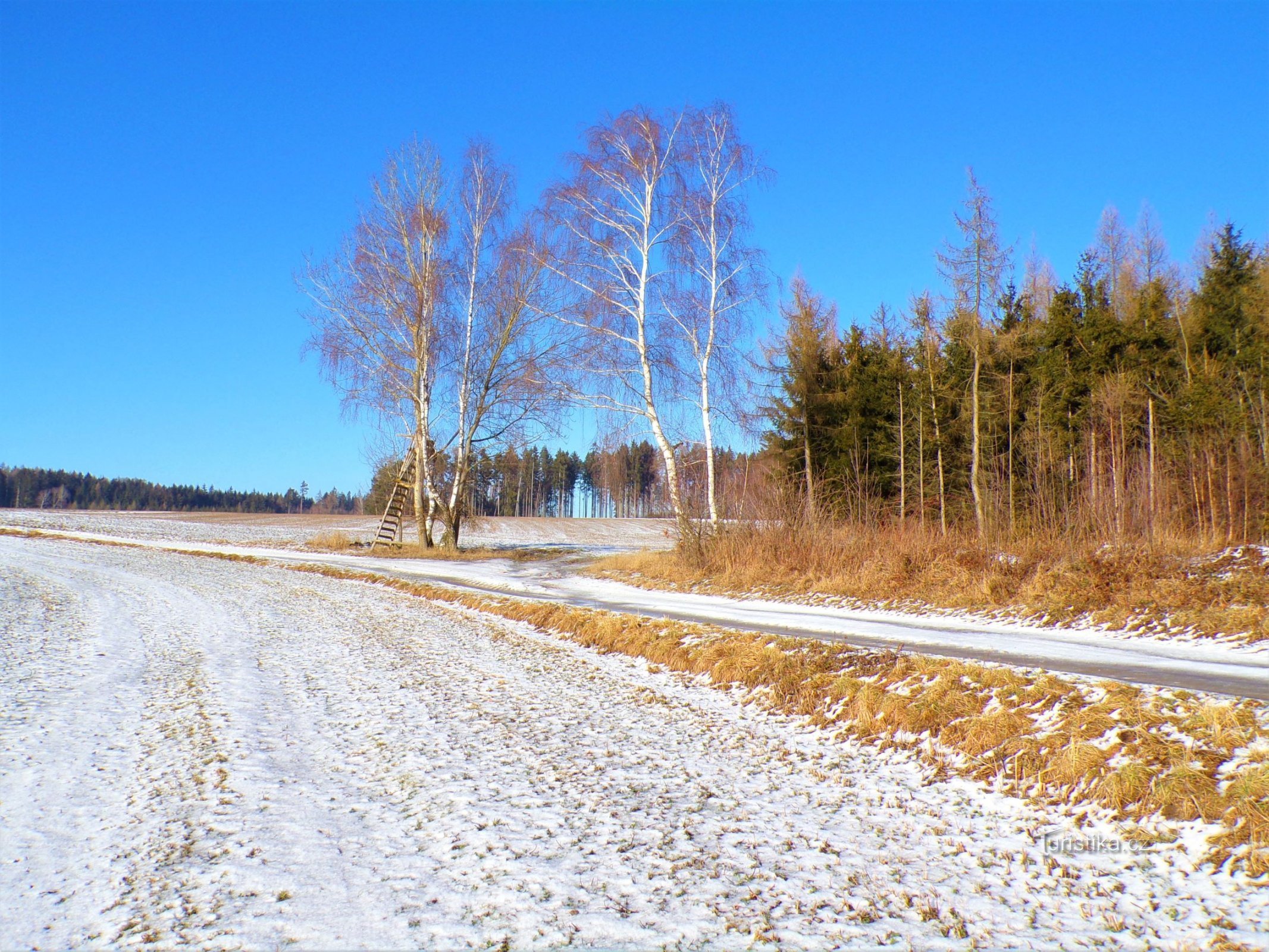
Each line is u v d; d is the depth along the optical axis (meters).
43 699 11.20
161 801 7.21
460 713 10.54
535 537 58.31
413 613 20.59
